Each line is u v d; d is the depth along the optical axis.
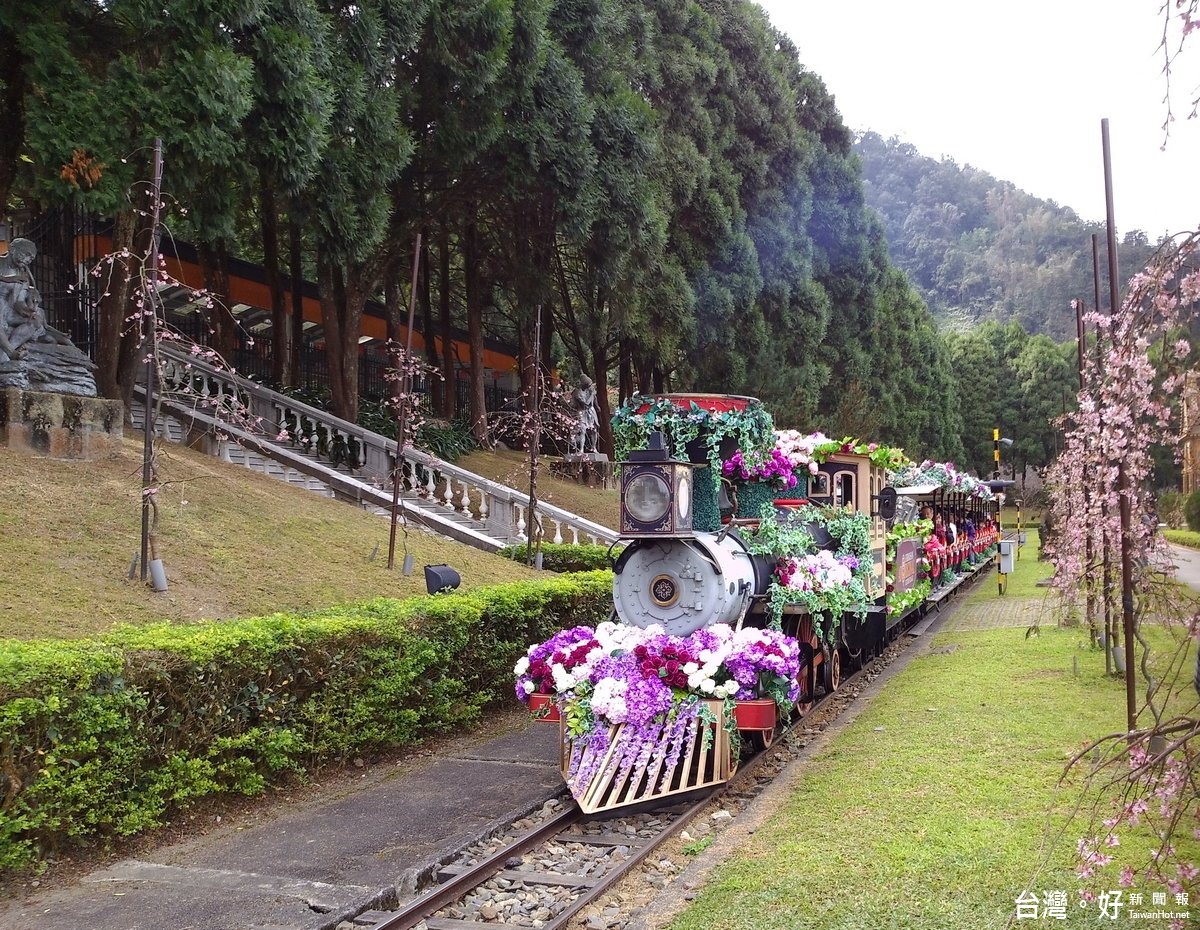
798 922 4.70
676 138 25.48
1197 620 4.15
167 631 6.84
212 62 12.20
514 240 22.66
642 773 7.27
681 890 5.42
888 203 120.12
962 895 4.88
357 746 8.30
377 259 20.16
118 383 15.22
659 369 30.66
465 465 22.80
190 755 6.63
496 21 17.19
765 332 28.83
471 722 9.97
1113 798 6.11
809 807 6.57
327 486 16.73
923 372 48.97
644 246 21.92
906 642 15.61
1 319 10.95
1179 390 4.49
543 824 6.74
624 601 8.66
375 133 15.82
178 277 23.94
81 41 12.58
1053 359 62.28
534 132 18.98
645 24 24.70
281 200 16.89
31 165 13.24
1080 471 10.17
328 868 5.93
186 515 11.07
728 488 9.47
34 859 5.63
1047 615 16.42
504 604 10.39
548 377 25.33
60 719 5.62
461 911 5.45
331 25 15.02
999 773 6.89
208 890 5.54
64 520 9.62
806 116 34.38
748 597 8.85
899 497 16.38
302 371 27.67
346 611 8.66
